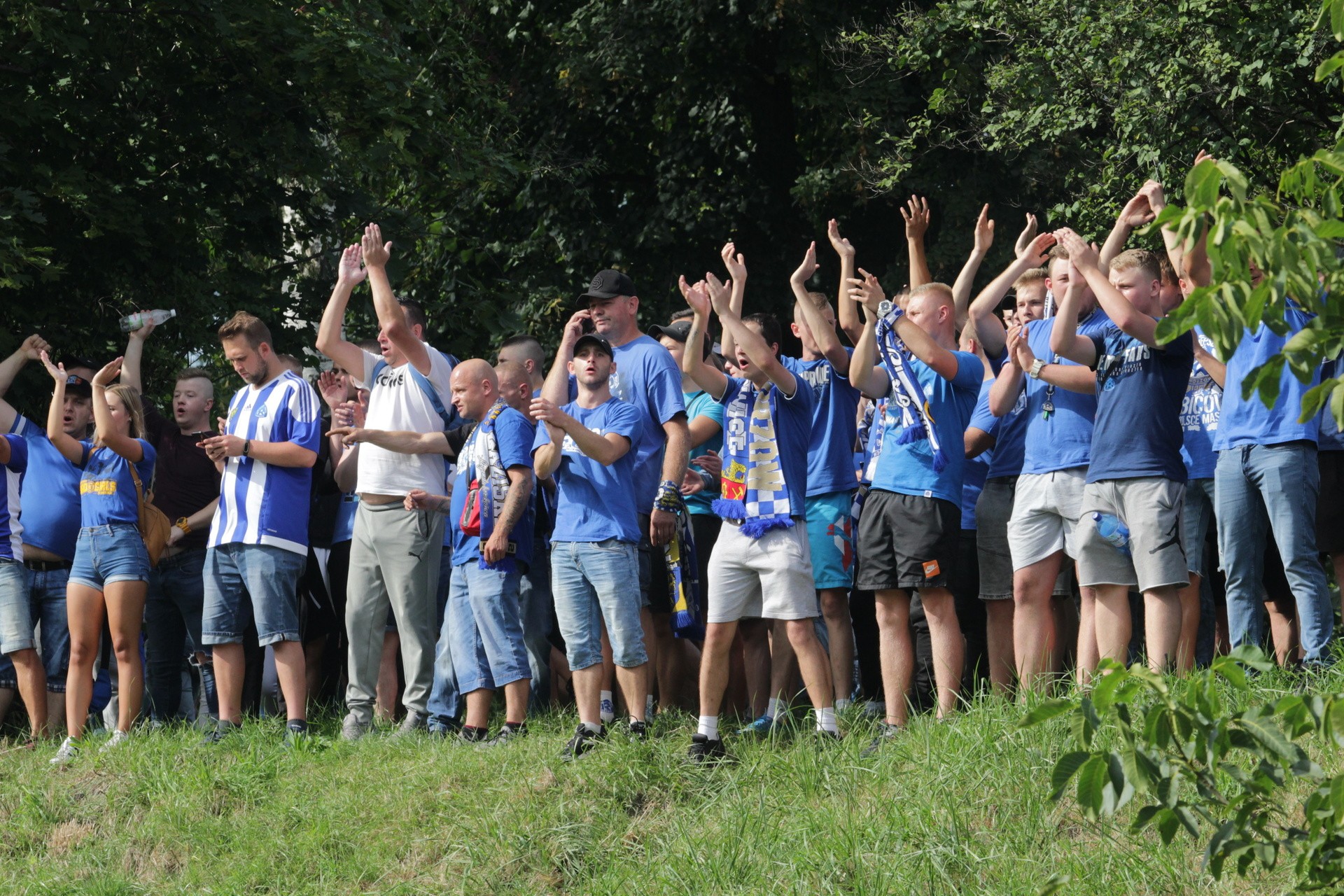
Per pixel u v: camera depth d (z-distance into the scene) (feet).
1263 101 132.77
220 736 85.35
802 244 196.24
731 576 69.92
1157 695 33.22
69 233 133.18
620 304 80.69
